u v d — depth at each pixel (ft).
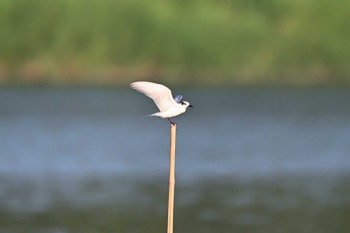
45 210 124.36
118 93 426.92
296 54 482.28
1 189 143.84
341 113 307.58
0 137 234.58
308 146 207.00
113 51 472.44
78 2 471.21
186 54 473.26
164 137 232.94
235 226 111.96
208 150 199.21
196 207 125.29
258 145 209.87
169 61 473.26
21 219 118.01
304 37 482.69
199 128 258.78
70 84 471.21
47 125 270.67
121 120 289.94
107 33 471.62
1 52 472.44
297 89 449.89
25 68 473.26
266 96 405.18
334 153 191.62
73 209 125.18
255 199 131.85
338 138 225.35
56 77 472.03
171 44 472.85
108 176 158.30
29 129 258.78
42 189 143.33
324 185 145.48
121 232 109.70
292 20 484.74
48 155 191.72
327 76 482.69
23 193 139.54
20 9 471.62
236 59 477.36
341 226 112.27
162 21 472.85
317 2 484.74
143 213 121.80
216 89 449.48
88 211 123.44
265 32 480.64
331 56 483.10
